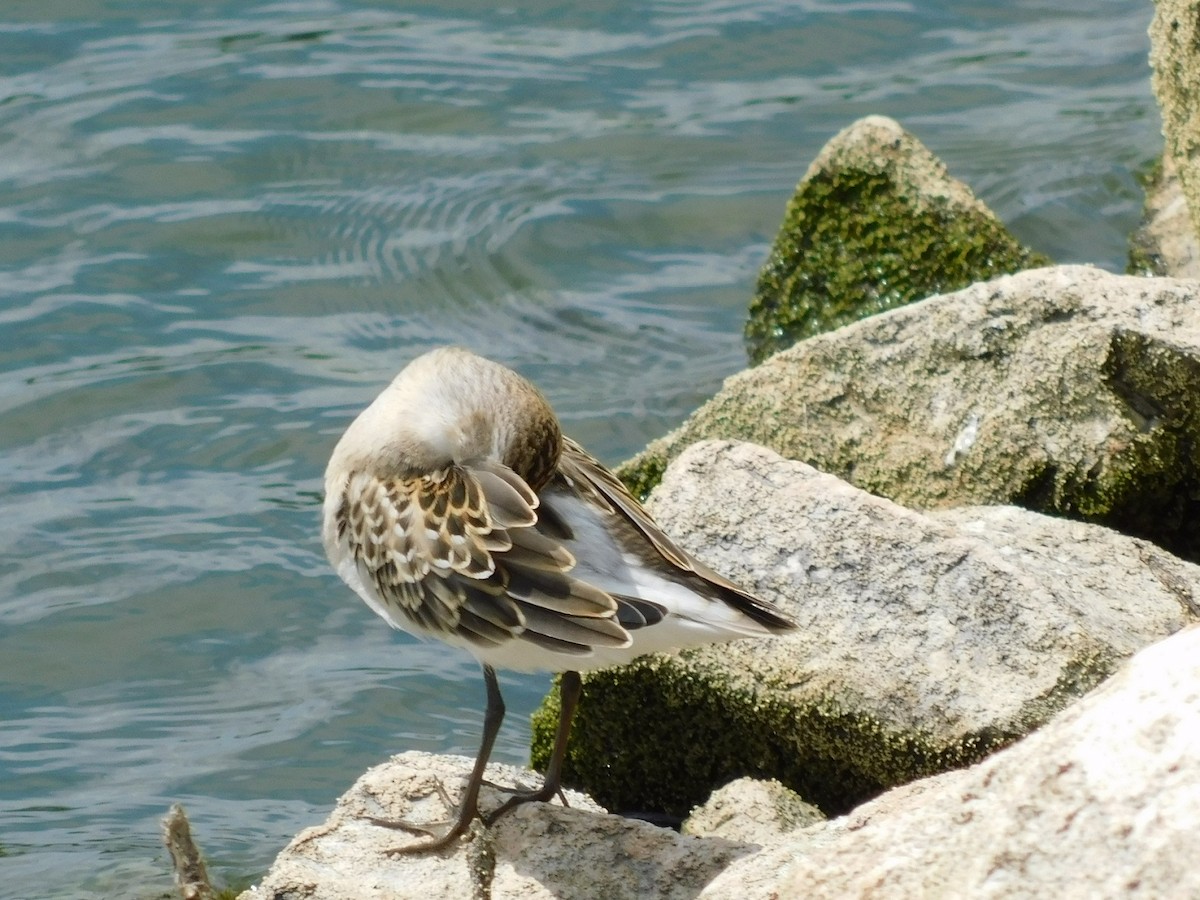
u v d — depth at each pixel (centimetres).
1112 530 1099
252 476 1606
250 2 2416
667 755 1045
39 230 1952
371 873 858
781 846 770
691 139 2125
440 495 900
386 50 2297
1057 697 934
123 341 1784
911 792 798
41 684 1366
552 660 862
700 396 1680
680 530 1034
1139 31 2383
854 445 1227
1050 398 1184
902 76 2273
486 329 1820
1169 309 1193
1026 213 1970
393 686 1358
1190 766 604
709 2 2448
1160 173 1795
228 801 1234
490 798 912
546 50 2322
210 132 2119
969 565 988
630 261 1920
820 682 974
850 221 1661
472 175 2058
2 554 1500
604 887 841
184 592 1460
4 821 1211
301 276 1898
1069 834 611
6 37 2298
